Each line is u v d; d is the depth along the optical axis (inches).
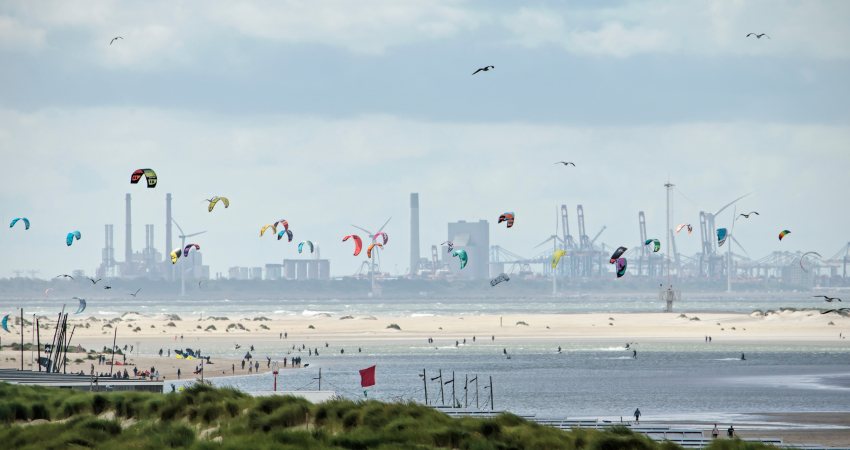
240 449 4803.2
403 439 5103.3
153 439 5078.7
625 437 5364.2
